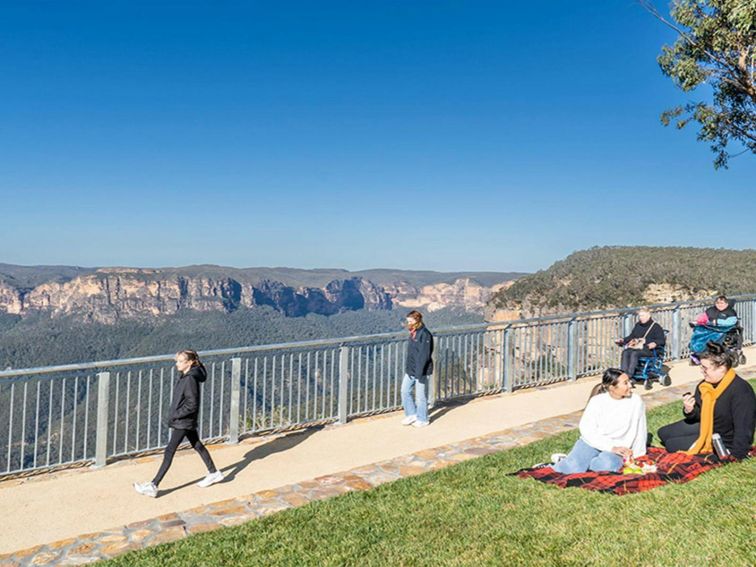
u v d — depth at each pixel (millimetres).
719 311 12344
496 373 10898
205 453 6098
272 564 4070
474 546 4203
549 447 6895
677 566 3738
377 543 4348
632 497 4918
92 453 6852
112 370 6848
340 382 8789
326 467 6625
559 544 4148
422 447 7391
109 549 4480
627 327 13125
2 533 4867
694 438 6211
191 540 4535
